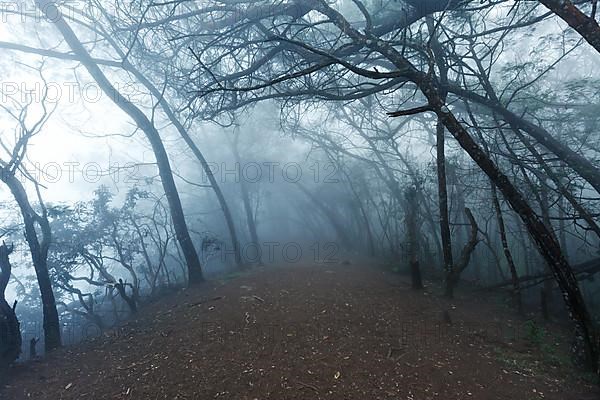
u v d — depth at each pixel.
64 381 5.58
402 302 7.63
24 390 5.46
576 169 7.21
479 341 5.94
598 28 3.80
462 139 4.78
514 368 5.04
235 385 4.50
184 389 4.57
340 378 4.51
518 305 7.77
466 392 4.33
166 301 9.55
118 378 5.26
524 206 4.76
